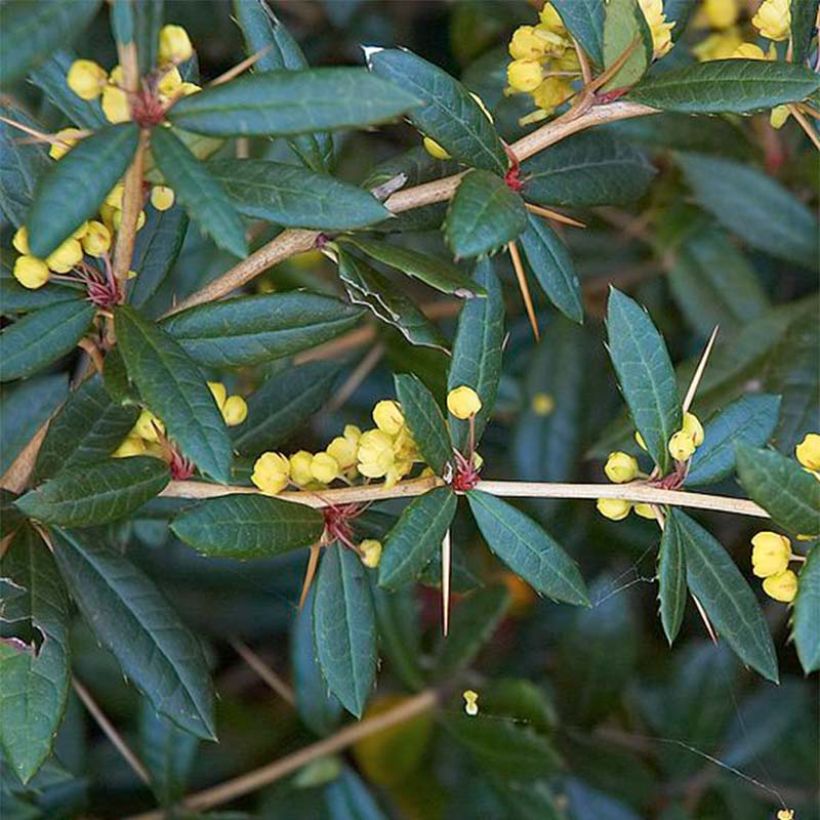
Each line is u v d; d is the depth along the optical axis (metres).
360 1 0.83
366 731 0.74
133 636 0.61
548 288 0.61
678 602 0.58
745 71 0.58
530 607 0.80
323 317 0.59
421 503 0.57
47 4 0.52
